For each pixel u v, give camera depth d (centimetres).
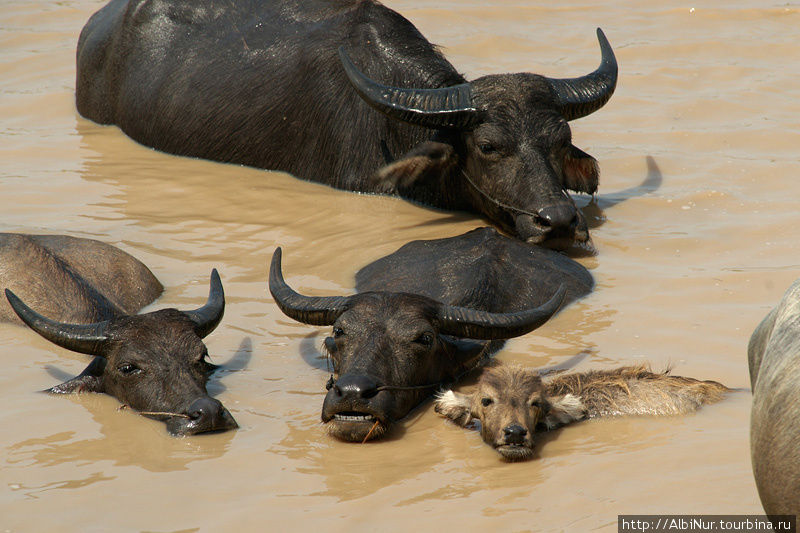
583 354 2055
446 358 1992
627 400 1825
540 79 2834
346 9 3422
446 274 2269
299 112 3300
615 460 1647
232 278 2489
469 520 1484
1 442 1772
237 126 3412
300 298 2030
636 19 5022
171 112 3547
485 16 5069
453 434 1795
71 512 1541
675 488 1544
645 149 3384
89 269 2375
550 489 1566
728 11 5062
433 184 2986
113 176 3303
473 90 2797
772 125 3547
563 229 2578
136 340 1948
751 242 2611
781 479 1269
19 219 2880
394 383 1842
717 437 1702
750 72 4181
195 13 3669
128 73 3734
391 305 1941
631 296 2330
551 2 5334
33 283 2289
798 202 2867
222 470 1669
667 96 3934
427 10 5094
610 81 2962
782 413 1292
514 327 1945
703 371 1955
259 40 3478
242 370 2039
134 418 1880
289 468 1670
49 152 3559
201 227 2848
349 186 3177
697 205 2908
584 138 3522
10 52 4756
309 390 1953
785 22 4881
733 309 2228
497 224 2839
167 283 2461
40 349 2167
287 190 3183
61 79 4406
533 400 1725
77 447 1758
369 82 2844
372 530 1467
